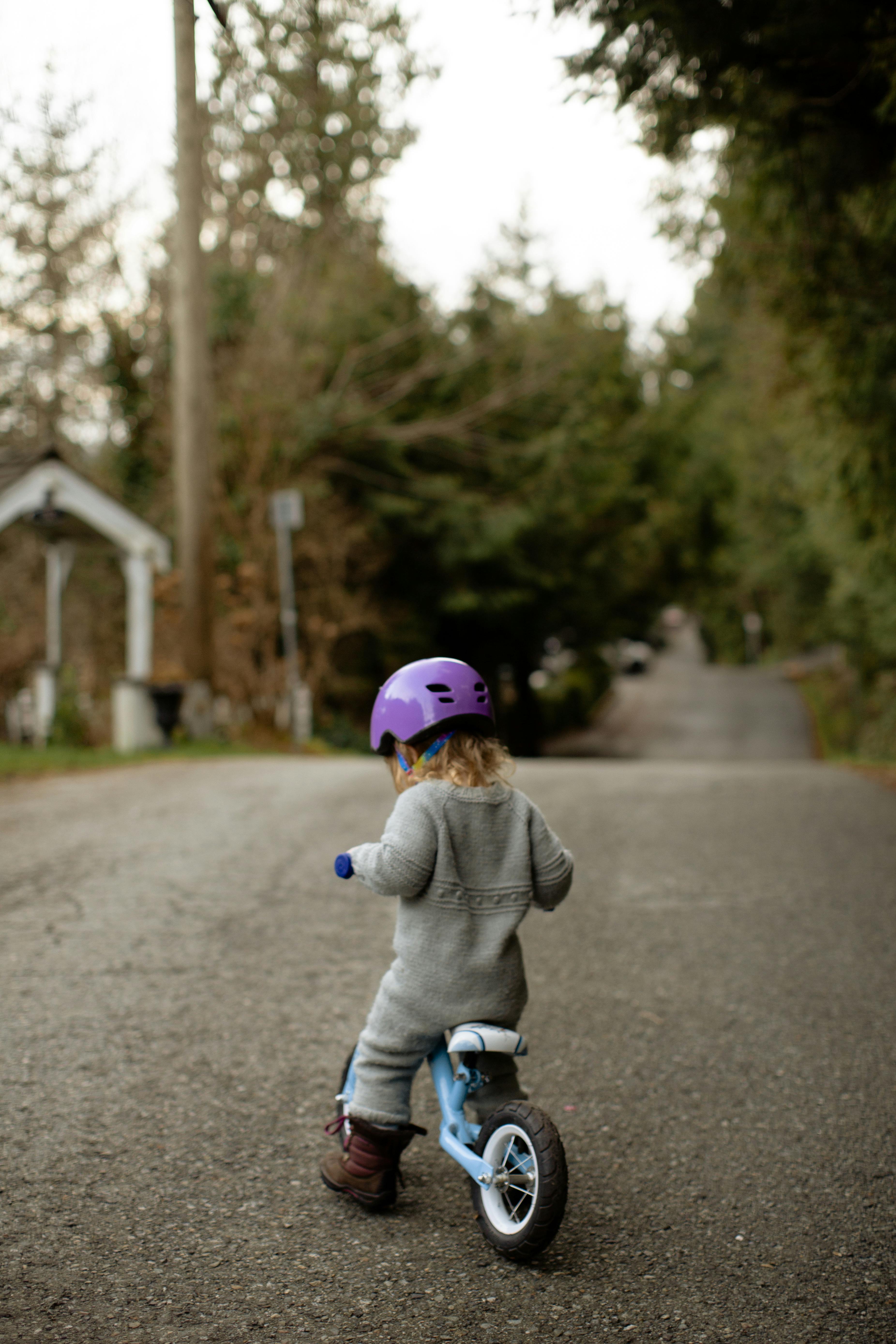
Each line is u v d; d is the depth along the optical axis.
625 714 43.78
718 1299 2.66
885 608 18.06
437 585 24.66
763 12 5.76
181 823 7.99
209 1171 3.25
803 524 27.17
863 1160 3.37
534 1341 2.48
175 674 14.58
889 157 6.80
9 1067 3.86
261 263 23.27
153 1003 4.50
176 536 20.23
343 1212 3.06
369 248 22.98
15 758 11.75
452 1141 2.94
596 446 26.19
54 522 14.15
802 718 41.28
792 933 5.59
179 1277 2.71
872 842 7.69
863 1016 4.50
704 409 34.50
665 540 34.31
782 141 6.79
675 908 6.06
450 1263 2.81
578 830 8.13
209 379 14.88
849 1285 2.72
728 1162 3.36
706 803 9.40
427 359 22.92
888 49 5.67
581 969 5.08
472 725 3.08
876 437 9.03
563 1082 3.89
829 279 8.05
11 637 20.16
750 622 69.38
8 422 20.91
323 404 20.89
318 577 21.12
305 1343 2.45
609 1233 2.97
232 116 20.00
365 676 23.61
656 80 6.45
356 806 8.77
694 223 9.64
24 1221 2.94
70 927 5.43
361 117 20.16
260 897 6.05
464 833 2.96
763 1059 4.09
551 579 25.97
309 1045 4.14
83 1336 2.45
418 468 23.89
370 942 5.33
